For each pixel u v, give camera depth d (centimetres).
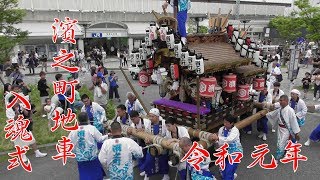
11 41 1417
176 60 715
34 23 2778
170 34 637
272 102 927
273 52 2803
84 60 2653
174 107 741
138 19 3338
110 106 1180
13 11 1435
